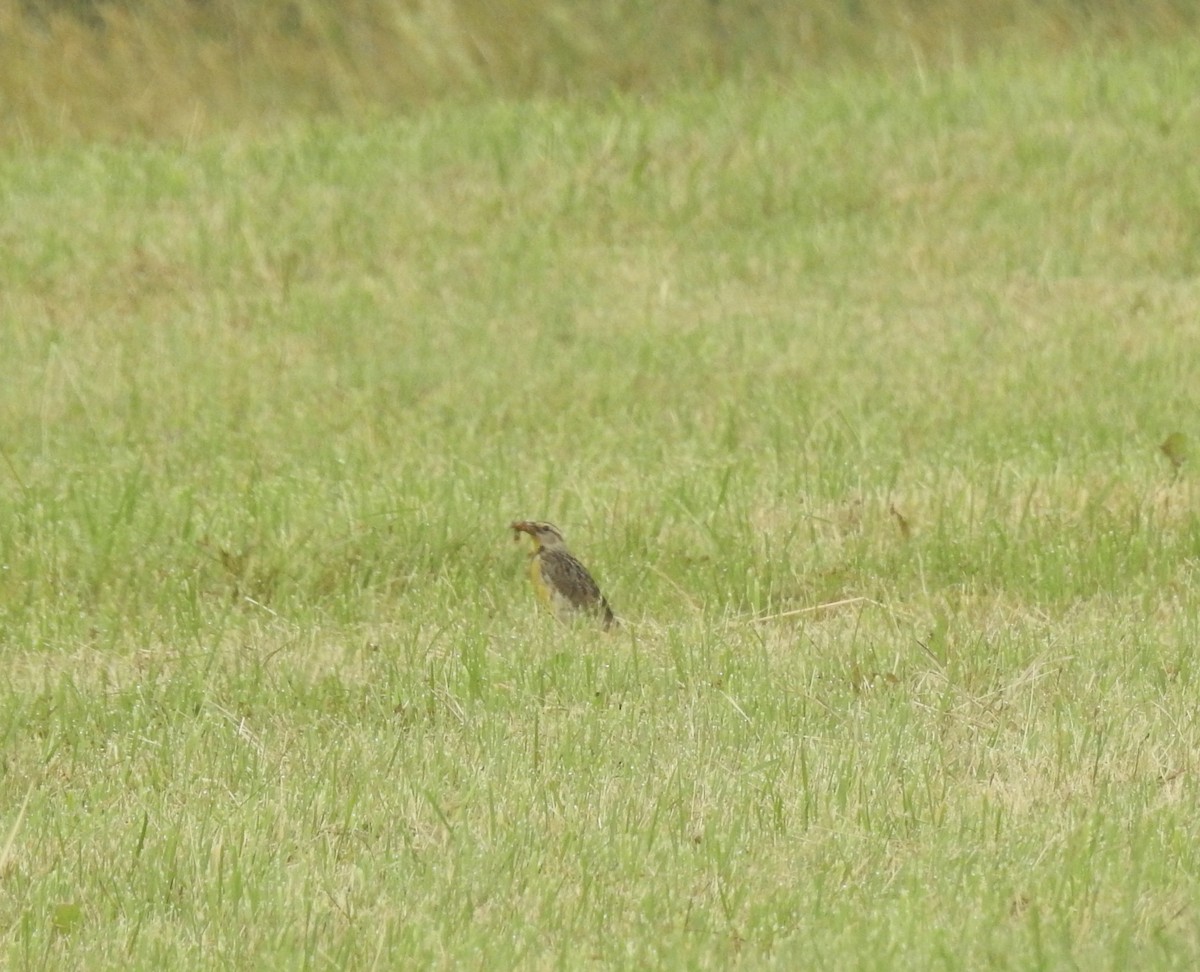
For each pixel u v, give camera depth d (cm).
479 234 4038
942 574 2367
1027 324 3469
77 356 3347
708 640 2111
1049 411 2978
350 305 3653
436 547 2442
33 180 4284
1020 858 1561
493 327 3528
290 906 1501
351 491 2619
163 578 2370
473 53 4838
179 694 1977
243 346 3422
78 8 4778
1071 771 1736
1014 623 2184
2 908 1518
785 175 4269
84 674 2077
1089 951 1386
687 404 3084
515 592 2339
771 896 1500
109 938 1461
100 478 2684
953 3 4944
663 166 4312
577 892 1518
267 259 3881
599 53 4847
